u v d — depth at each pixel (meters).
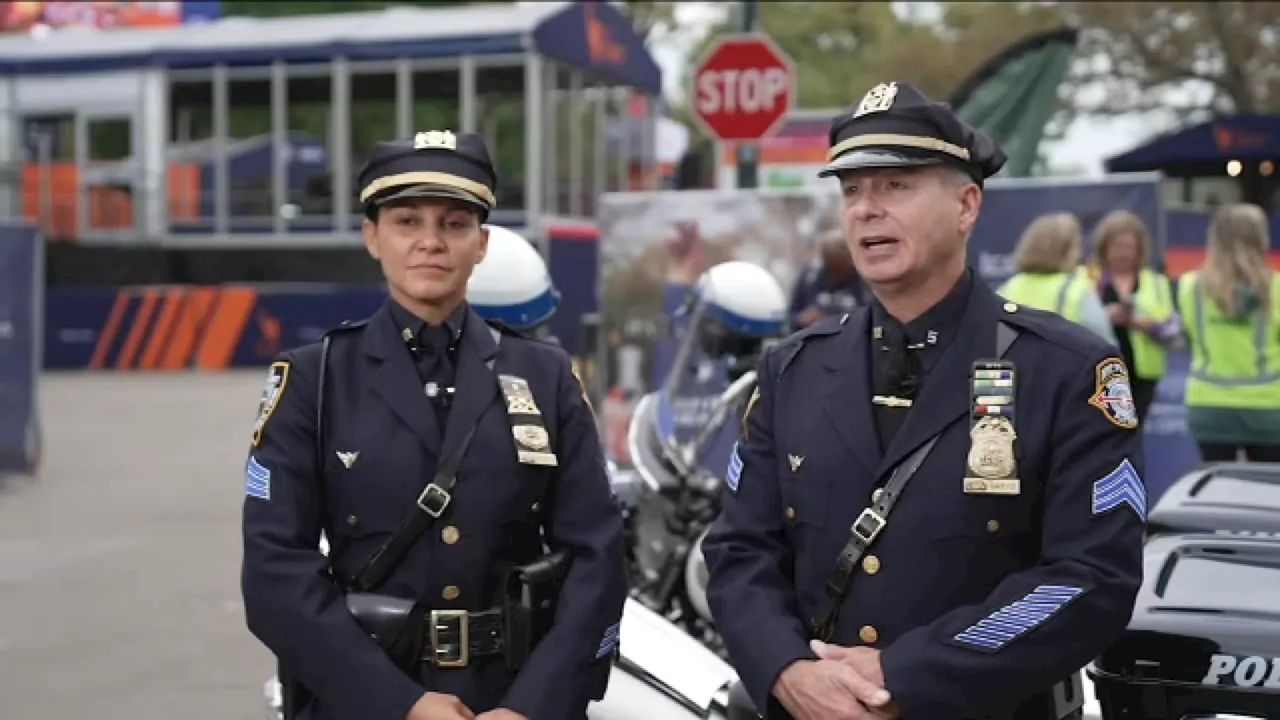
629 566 4.32
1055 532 2.57
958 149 2.65
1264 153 15.81
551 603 2.84
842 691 2.55
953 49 26.69
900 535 2.61
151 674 6.00
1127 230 7.68
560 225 19.72
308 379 2.87
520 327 3.89
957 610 2.56
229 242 21.22
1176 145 16.06
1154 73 24.69
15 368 10.48
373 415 2.83
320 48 20.50
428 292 2.85
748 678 2.69
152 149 21.61
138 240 21.52
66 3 24.75
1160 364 7.71
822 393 2.75
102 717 5.47
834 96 33.03
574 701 2.77
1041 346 2.63
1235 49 23.41
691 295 4.66
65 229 21.89
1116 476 2.57
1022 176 11.83
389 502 2.79
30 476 10.57
